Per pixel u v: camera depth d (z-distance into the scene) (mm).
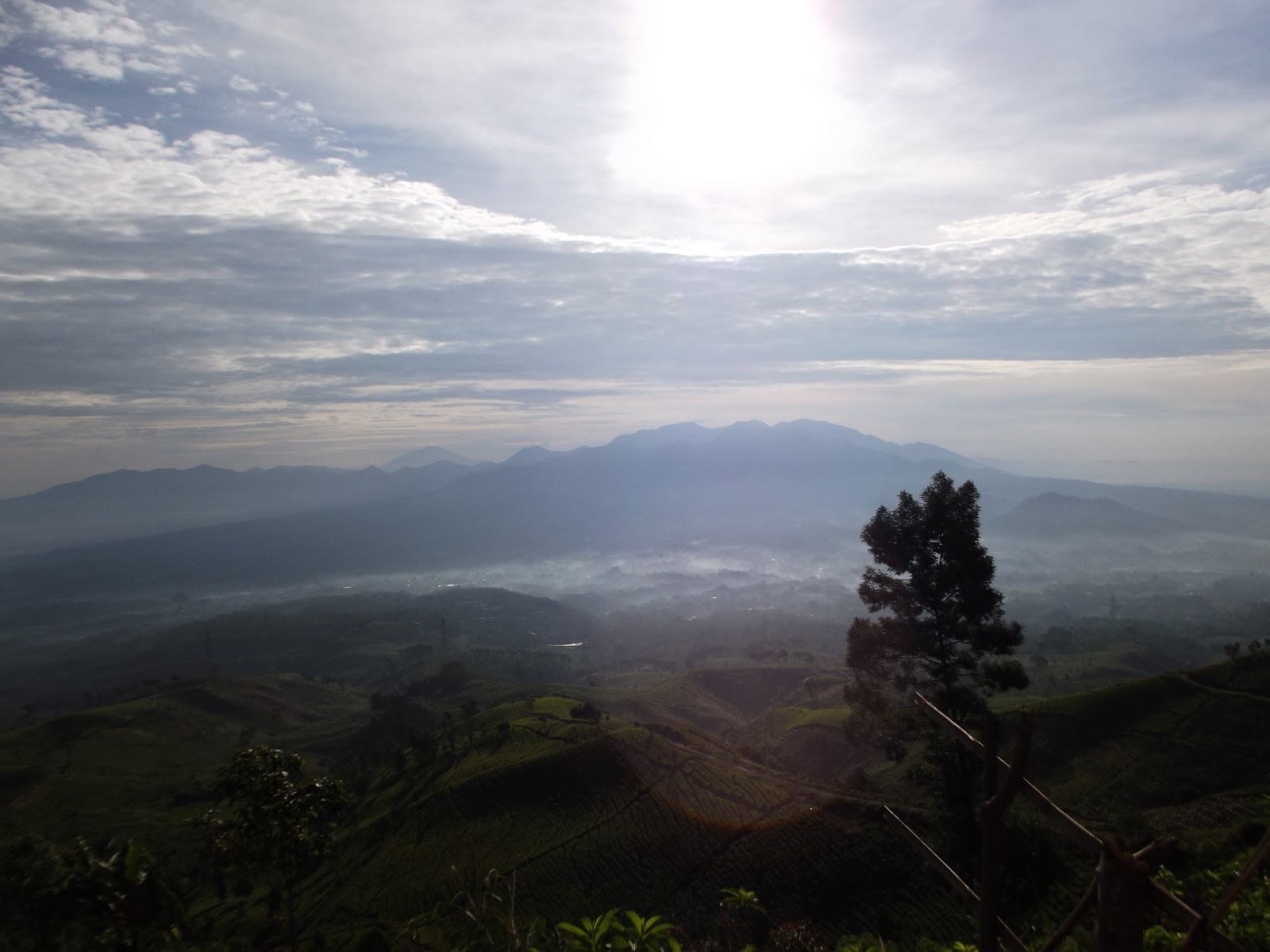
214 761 90500
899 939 29969
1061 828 3652
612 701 107688
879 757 55781
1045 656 119000
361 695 141750
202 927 39656
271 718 114625
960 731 4449
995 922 3938
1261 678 47188
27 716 132375
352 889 45031
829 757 62406
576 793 52406
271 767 12688
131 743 90875
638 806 47906
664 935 5910
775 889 35531
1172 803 38219
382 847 51156
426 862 46969
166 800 72750
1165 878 9211
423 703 116188
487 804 53406
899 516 21422
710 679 125375
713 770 51250
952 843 18688
